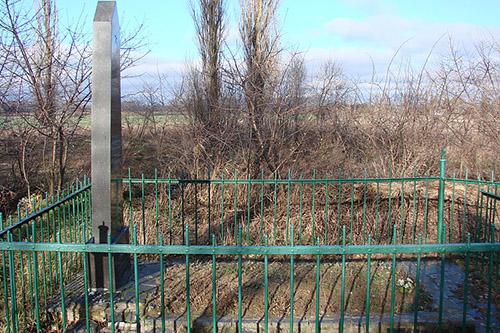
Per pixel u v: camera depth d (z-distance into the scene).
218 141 8.52
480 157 9.09
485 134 9.21
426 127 8.88
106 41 3.78
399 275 4.57
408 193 7.65
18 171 8.96
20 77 7.70
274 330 3.52
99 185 3.88
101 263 3.95
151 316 3.62
